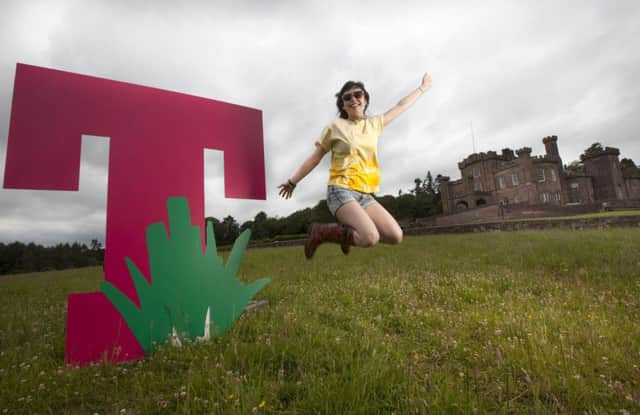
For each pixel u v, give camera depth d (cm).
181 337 291
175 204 313
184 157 338
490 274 546
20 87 280
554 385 179
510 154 5084
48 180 281
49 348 286
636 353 211
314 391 171
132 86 323
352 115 287
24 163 274
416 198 5991
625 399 162
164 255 302
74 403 192
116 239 297
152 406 175
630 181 5197
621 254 610
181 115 343
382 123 297
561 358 204
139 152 317
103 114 307
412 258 884
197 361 236
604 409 158
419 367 212
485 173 4928
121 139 311
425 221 4619
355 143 275
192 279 310
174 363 240
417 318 326
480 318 308
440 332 277
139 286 289
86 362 262
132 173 311
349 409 159
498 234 1531
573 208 3472
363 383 178
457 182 5375
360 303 400
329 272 705
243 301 333
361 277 602
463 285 457
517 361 207
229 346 248
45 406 180
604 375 188
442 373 199
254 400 166
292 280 623
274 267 892
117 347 268
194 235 318
